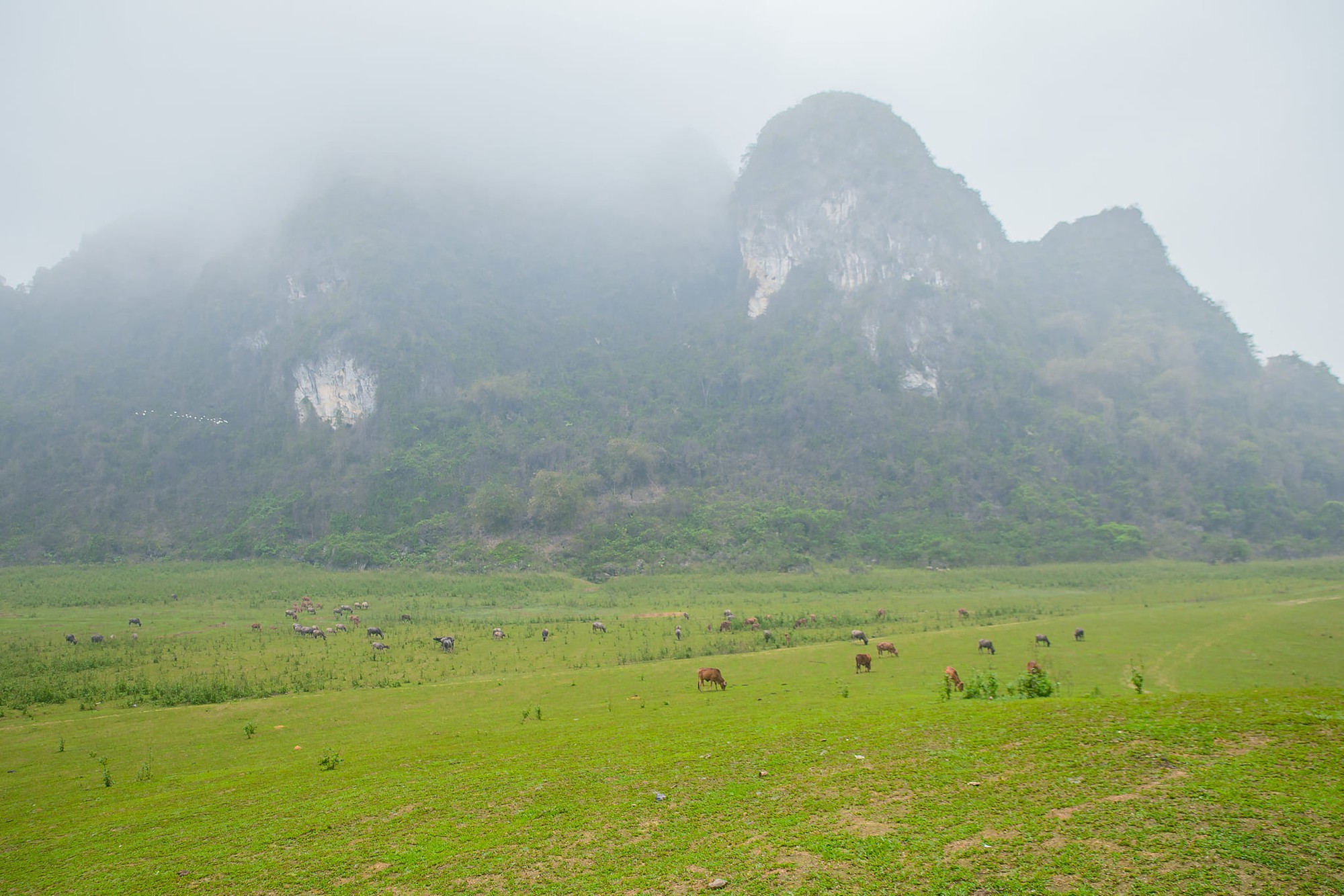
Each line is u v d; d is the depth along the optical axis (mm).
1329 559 93438
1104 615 50875
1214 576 79625
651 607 69375
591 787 15492
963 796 12812
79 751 25547
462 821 14086
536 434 136375
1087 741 15062
